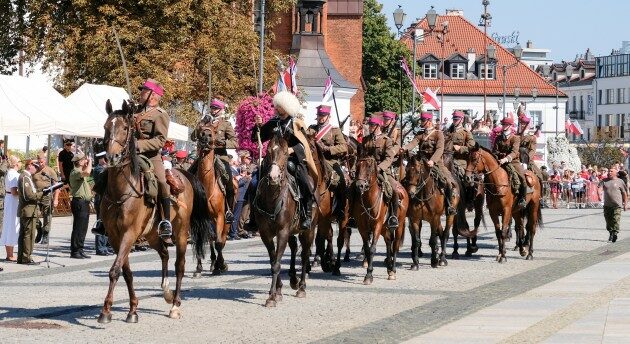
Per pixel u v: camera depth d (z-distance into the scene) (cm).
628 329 1427
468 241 2667
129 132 1483
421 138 2300
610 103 18388
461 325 1482
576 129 10075
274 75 5022
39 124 3322
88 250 2747
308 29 7600
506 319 1536
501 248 2512
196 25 4828
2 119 3253
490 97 12369
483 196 2658
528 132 2759
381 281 2075
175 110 4850
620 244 3053
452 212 2355
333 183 2066
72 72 4641
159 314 1608
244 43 4956
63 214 4116
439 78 12538
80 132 3469
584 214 4909
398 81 9869
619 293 1838
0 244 2425
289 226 1717
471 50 12562
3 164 2330
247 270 2258
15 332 1427
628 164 9675
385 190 2012
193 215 1670
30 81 3466
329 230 2134
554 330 1425
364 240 2039
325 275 2173
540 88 12375
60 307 1666
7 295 1816
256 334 1429
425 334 1405
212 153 2111
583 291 1872
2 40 4922
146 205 1516
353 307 1698
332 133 2073
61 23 4728
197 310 1655
